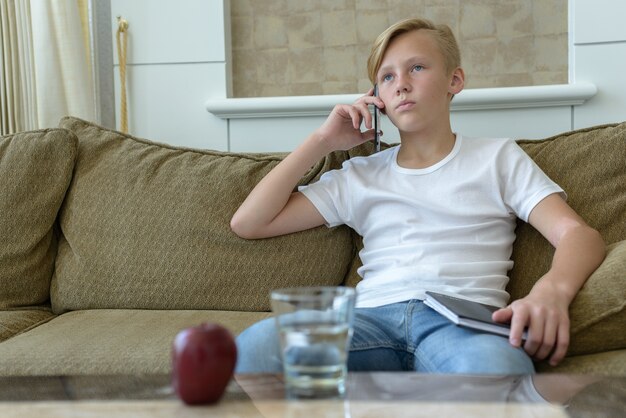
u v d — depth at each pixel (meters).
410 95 1.48
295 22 2.45
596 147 1.54
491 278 1.39
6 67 2.21
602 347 1.15
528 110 2.01
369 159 1.60
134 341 1.32
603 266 1.23
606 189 1.50
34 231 1.67
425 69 1.49
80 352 1.27
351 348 1.23
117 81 2.19
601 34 1.98
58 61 2.20
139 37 2.18
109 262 1.63
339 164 1.69
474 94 1.98
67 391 0.83
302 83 2.46
